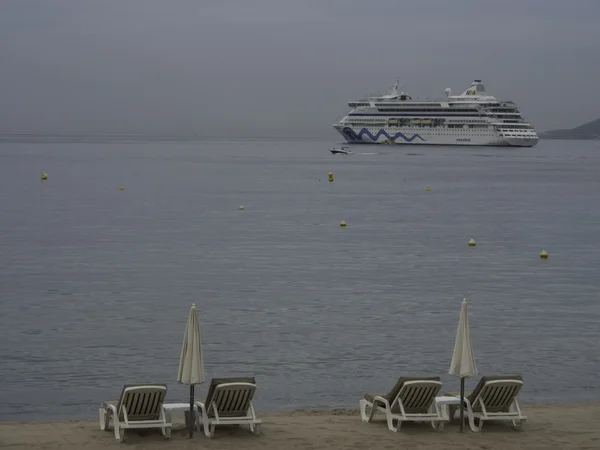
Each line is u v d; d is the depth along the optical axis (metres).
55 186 118.06
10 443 17.97
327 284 43.91
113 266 48.66
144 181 132.00
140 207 87.50
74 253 53.84
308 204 94.44
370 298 40.31
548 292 42.88
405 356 29.62
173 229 68.19
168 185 123.44
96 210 83.56
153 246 57.72
